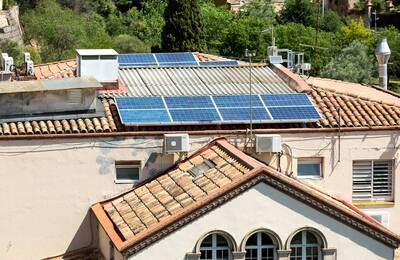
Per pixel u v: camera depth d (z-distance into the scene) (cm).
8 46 7719
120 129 3130
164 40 7312
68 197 3111
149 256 2725
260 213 2773
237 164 2911
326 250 2812
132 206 2973
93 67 3450
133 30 10225
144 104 3219
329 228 2811
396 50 10488
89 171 3111
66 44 8569
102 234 3059
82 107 3180
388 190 3309
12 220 3086
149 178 3139
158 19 10562
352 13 14138
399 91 9581
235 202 2758
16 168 3067
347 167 3256
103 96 3344
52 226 3112
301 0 11825
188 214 2723
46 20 8762
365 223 2817
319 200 2791
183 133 3114
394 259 3084
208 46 10056
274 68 3697
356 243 2827
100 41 8969
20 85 3191
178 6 7256
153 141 3133
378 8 14262
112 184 3127
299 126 3244
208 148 3142
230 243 2770
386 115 3322
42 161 3083
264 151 3108
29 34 8656
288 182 2769
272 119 3200
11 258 3102
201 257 2773
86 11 10306
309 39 9956
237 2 12756
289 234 2794
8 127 3075
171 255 2734
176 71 3684
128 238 2745
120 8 11244
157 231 2708
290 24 10444
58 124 3120
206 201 2728
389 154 3275
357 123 3266
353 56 9188
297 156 3222
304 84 3478
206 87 3494
